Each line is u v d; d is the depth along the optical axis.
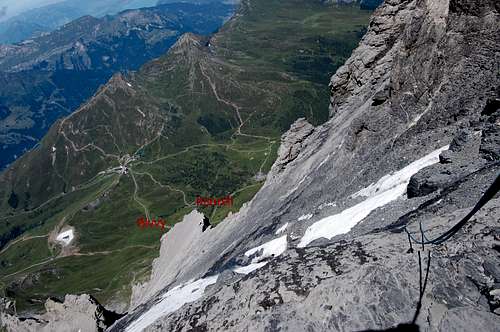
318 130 108.44
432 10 58.72
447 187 32.44
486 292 19.16
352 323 20.53
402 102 60.53
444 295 19.75
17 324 112.56
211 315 27.66
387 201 41.59
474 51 51.88
